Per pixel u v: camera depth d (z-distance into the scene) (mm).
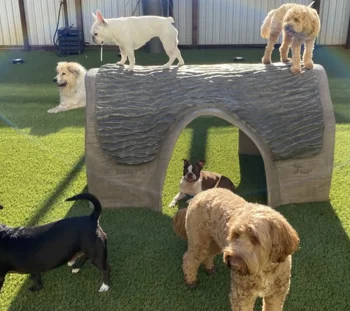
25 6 13352
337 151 6406
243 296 2939
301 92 4820
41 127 7535
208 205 3385
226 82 4816
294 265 3980
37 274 3723
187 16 13445
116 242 4359
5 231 3514
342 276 3838
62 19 13461
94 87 4793
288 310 3473
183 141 6934
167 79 4848
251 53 12898
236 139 7004
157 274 3916
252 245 2588
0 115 8148
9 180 5641
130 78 4867
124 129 4707
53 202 5113
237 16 13477
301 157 4816
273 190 4855
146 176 4844
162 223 4680
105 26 4961
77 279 3875
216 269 3967
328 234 4434
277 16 5258
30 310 3543
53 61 12258
